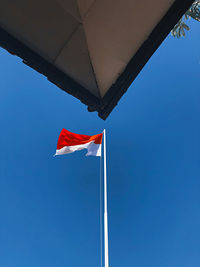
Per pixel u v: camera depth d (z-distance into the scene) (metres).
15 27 2.12
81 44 2.28
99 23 2.19
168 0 2.22
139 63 2.53
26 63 2.33
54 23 2.11
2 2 1.98
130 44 2.41
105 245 8.40
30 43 2.23
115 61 2.51
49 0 1.96
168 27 2.33
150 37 2.40
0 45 2.14
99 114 2.93
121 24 2.25
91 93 2.72
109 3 2.09
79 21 2.12
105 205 9.56
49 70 2.41
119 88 2.72
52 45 2.25
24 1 1.97
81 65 2.45
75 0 1.99
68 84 2.54
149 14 2.26
